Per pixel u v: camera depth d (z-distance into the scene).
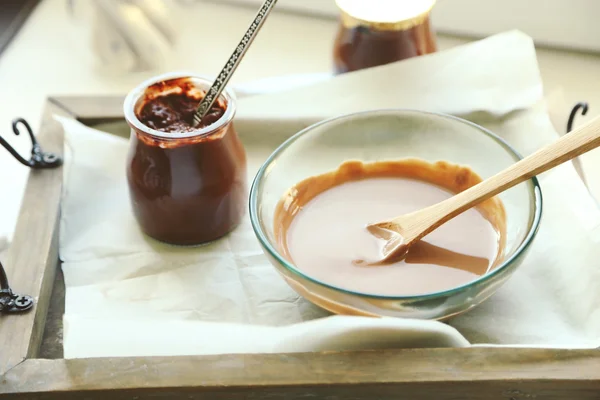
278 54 1.04
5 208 0.90
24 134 0.96
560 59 1.01
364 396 0.68
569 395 0.68
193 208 0.78
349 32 0.88
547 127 0.85
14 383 0.69
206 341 0.71
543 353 0.69
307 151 0.80
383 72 0.87
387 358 0.69
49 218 0.80
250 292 0.77
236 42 1.06
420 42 0.88
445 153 0.80
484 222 0.77
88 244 0.80
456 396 0.68
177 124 0.79
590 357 0.68
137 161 0.78
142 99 0.79
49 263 0.77
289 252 0.76
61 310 0.76
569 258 0.76
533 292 0.76
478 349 0.69
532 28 1.02
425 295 0.68
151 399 0.69
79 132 0.86
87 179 0.84
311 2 1.08
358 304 0.69
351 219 0.78
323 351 0.69
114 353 0.71
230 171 0.79
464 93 0.87
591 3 0.98
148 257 0.80
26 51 1.06
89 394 0.68
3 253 0.83
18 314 0.73
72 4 1.00
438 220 0.73
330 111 0.88
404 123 0.80
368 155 0.81
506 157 0.77
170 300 0.77
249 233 0.81
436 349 0.69
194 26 1.08
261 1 1.10
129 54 1.01
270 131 0.88
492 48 0.88
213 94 0.77
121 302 0.76
